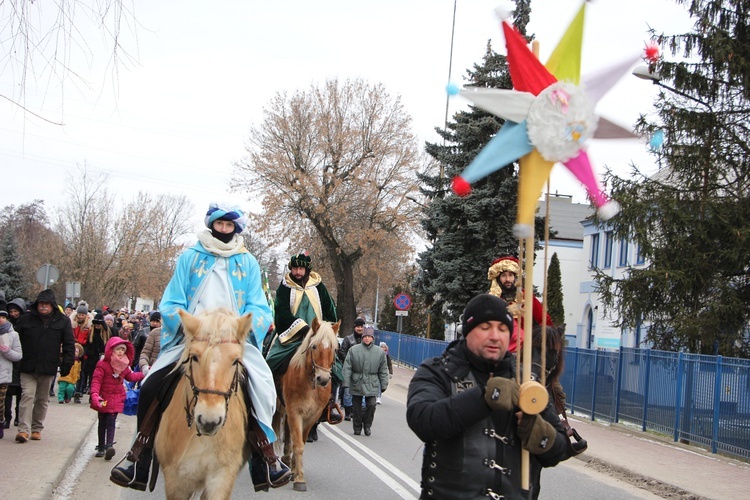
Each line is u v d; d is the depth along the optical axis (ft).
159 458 18.58
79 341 56.08
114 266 202.08
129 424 49.11
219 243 21.04
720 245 61.87
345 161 149.38
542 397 11.75
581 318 128.57
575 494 33.37
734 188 65.10
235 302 20.79
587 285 127.13
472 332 12.76
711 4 64.28
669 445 48.08
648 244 63.46
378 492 30.40
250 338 20.71
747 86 61.87
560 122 12.49
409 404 12.54
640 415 54.39
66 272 182.91
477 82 91.86
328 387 31.40
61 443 36.04
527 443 12.10
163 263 241.55
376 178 149.89
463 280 93.35
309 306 33.65
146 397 19.49
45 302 36.68
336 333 31.35
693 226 62.44
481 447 12.25
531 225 12.55
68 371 37.91
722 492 33.50
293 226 148.36
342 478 33.06
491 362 12.81
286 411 30.86
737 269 62.28
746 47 62.34
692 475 37.47
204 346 17.20
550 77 12.78
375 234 146.51
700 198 63.93
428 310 110.32
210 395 16.56
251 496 29.17
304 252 34.12
